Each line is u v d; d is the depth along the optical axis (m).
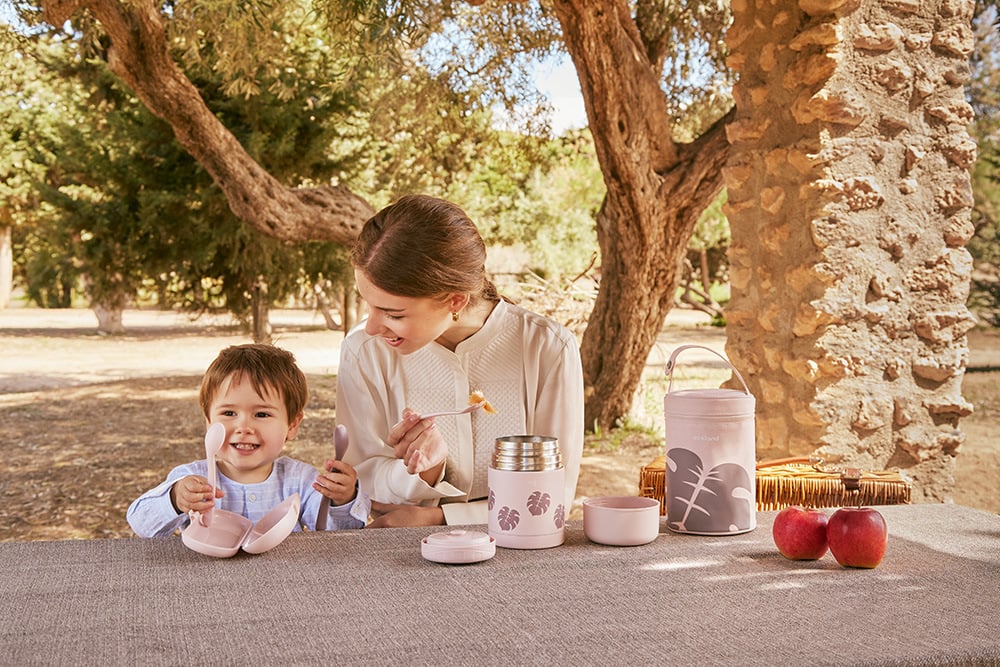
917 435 3.87
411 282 1.77
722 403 1.73
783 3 4.06
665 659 1.08
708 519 1.73
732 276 4.42
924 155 3.93
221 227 12.66
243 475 2.06
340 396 2.36
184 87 7.13
